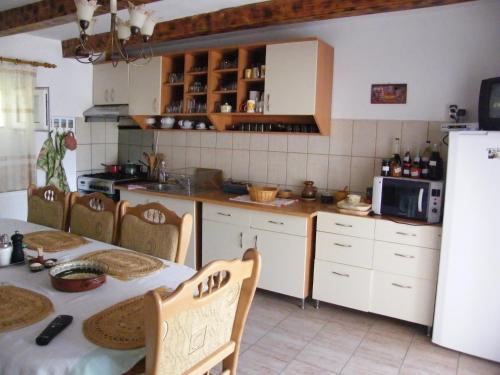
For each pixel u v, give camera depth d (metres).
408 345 2.76
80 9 1.88
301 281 3.19
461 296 2.59
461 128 2.71
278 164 3.84
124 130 4.95
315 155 3.65
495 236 2.44
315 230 3.28
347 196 3.24
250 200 3.52
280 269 3.27
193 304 1.26
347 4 2.72
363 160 3.44
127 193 4.06
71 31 3.98
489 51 2.92
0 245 1.93
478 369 2.50
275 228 3.26
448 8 3.00
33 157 4.14
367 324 3.04
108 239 2.50
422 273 2.82
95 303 1.56
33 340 1.29
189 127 4.04
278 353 2.62
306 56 3.22
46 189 2.93
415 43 3.16
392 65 3.26
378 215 3.02
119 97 4.45
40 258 1.94
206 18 3.33
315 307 3.29
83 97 4.65
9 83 3.92
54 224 2.82
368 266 3.00
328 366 2.49
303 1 2.88
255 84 3.72
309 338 2.81
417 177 2.97
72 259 2.06
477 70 2.97
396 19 3.21
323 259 3.17
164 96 4.05
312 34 3.55
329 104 3.49
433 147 3.11
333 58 3.48
